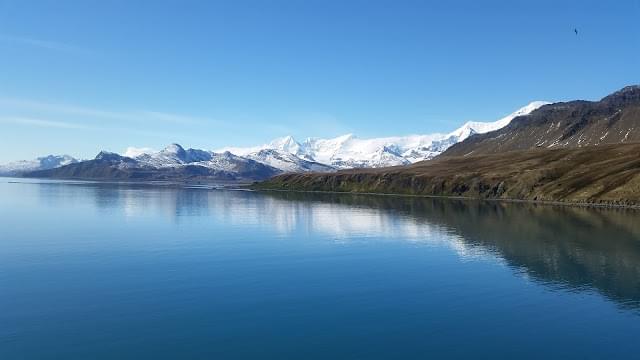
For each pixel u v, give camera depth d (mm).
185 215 152750
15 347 44094
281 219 143250
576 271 74000
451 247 94750
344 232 115812
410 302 58000
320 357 42719
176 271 72188
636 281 67812
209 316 52375
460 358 42875
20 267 74062
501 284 66250
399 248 93500
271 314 53250
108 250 88688
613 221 134750
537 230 118062
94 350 43656
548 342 46594
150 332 47750
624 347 45625
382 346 45125
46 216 145875
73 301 56969
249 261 80188
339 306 56250
